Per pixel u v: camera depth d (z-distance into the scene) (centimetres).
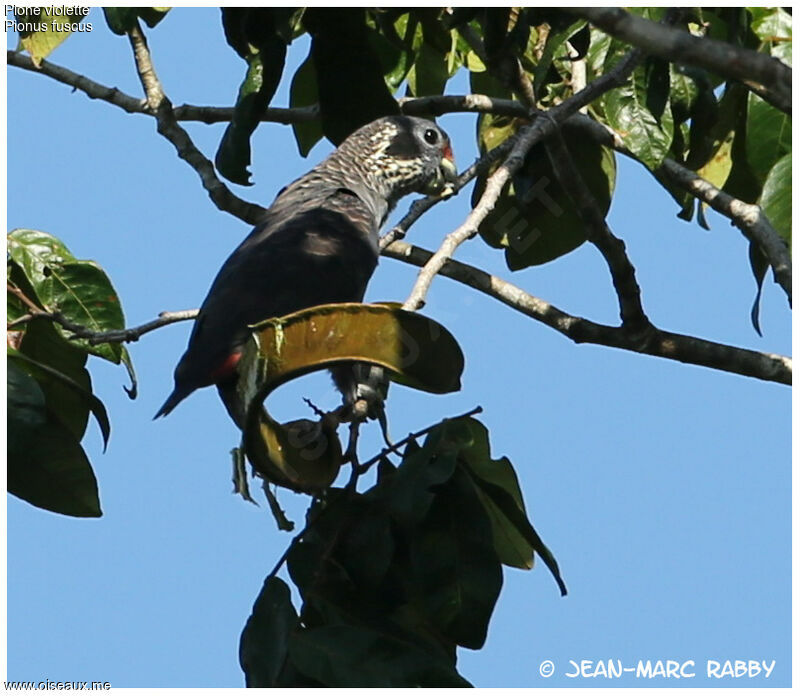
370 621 807
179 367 996
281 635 783
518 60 1080
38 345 1036
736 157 1152
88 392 966
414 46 1311
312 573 819
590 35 1043
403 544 846
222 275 1084
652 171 1093
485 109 1247
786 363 1090
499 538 930
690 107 1057
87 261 1046
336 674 760
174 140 1195
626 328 1106
